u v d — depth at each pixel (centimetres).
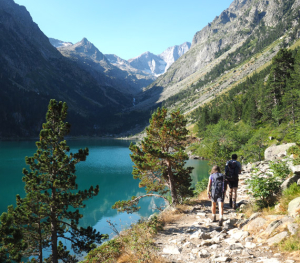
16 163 8781
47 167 1691
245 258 497
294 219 573
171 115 1948
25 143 19412
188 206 1195
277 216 640
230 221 771
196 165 8094
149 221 941
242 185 1382
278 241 527
